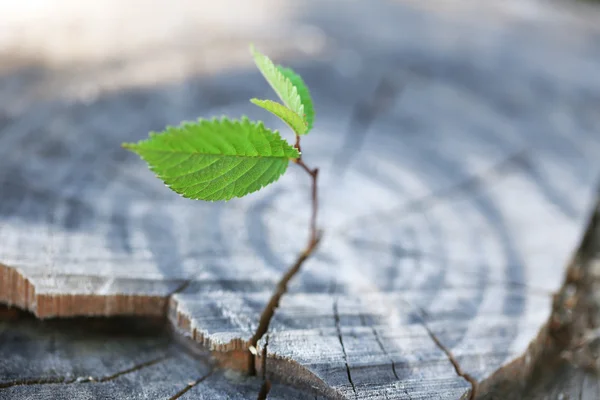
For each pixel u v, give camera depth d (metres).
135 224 0.48
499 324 0.46
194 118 0.52
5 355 0.45
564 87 0.60
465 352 0.45
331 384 0.43
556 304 0.48
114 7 0.66
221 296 0.45
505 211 0.50
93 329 0.46
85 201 0.48
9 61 0.55
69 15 0.64
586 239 0.52
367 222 0.49
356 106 0.54
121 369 0.45
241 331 0.44
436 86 0.58
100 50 0.58
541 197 0.51
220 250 0.47
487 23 0.72
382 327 0.45
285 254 0.47
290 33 0.64
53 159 0.50
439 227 0.49
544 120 0.55
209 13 0.66
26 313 0.46
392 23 0.69
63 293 0.45
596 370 0.47
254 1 0.70
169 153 0.42
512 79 0.61
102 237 0.47
